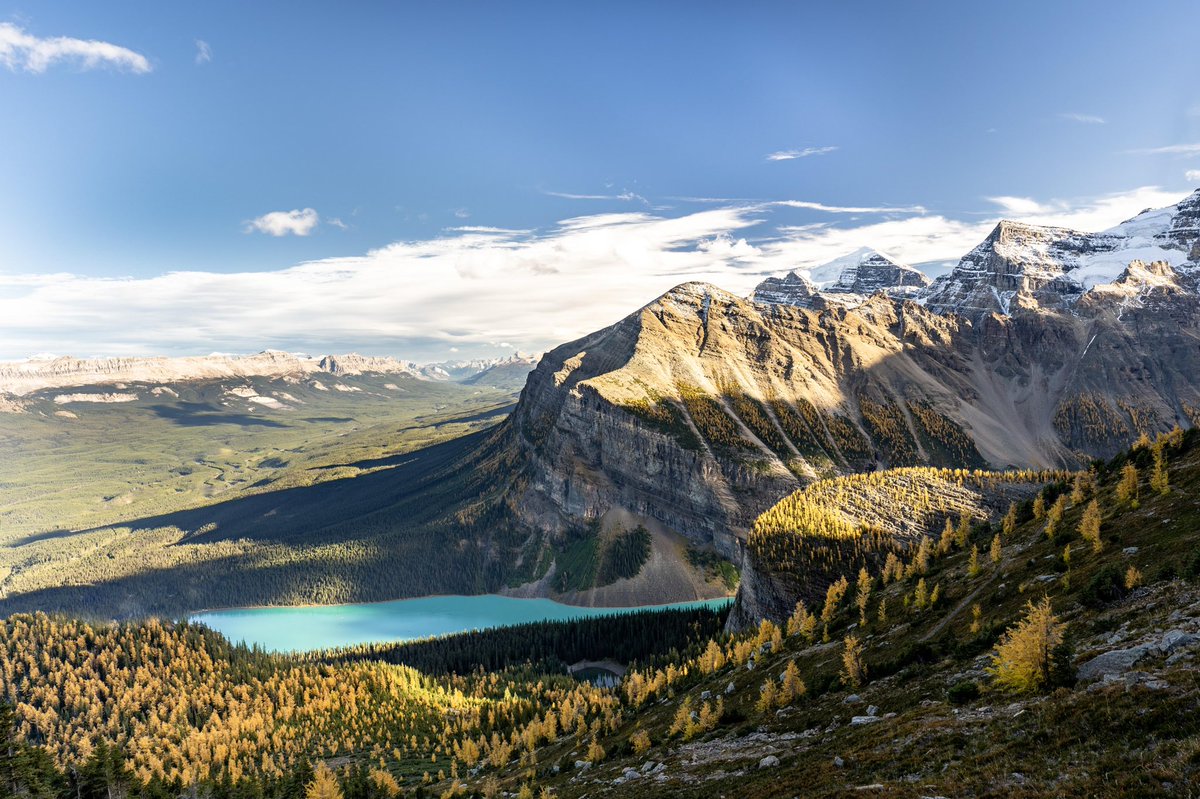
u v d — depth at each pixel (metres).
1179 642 46.00
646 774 77.19
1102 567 75.81
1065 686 48.28
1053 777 35.34
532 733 148.75
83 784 127.81
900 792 40.69
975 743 44.44
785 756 61.47
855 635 111.75
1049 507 131.62
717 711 91.25
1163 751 32.97
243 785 149.88
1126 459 124.50
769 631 149.75
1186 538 70.31
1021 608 78.19
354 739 194.00
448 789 128.62
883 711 65.44
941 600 104.50
